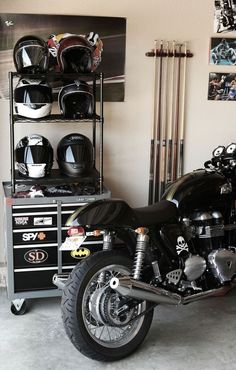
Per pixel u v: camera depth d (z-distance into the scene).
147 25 3.78
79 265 2.75
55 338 3.05
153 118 3.93
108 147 3.92
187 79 3.92
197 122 4.01
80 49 3.28
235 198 3.42
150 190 4.03
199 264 3.08
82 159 3.43
